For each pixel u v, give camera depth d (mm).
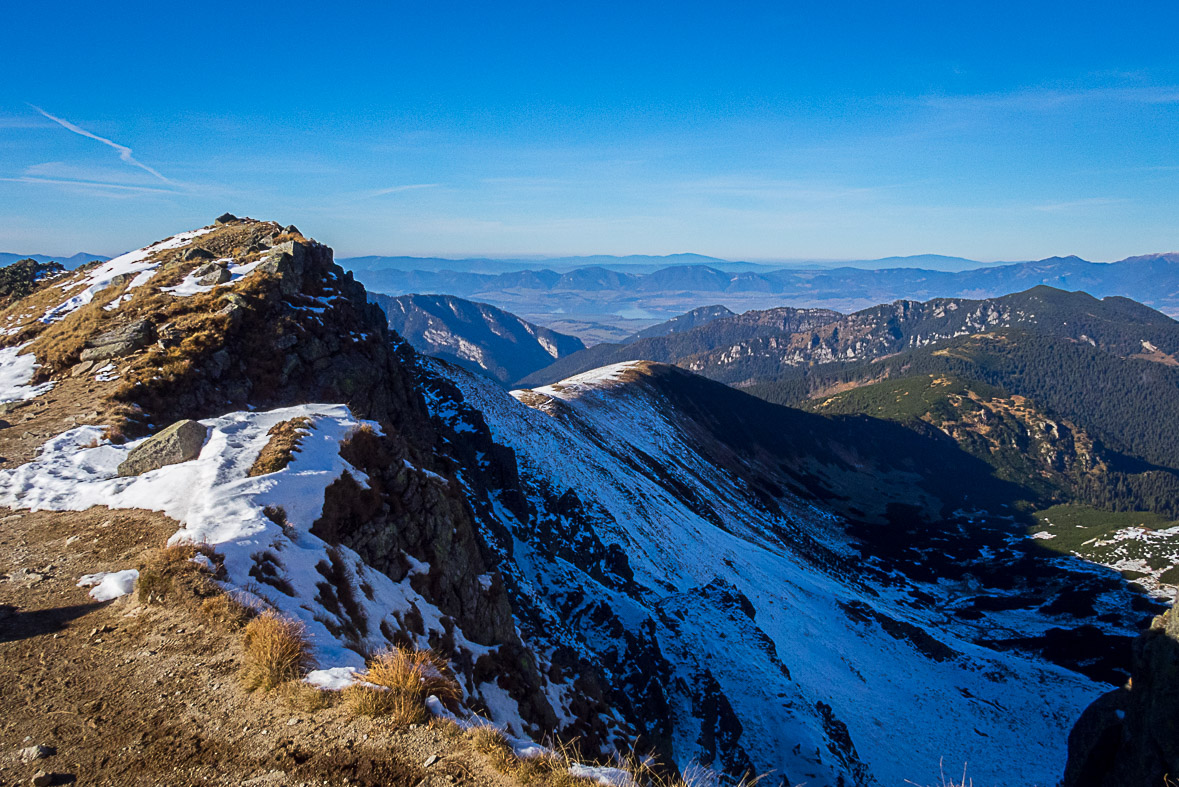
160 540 13930
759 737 38500
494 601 21469
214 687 9664
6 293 70812
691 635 49625
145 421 24281
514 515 47750
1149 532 199750
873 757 50906
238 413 20172
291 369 30078
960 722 65750
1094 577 170375
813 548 157000
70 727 8797
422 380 54562
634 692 32625
